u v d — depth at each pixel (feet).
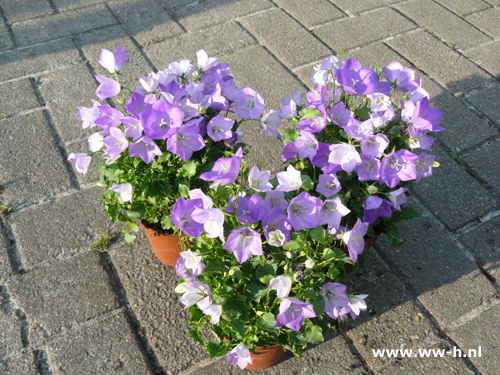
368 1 14.67
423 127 5.93
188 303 5.07
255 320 5.44
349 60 6.10
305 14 14.05
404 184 7.14
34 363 6.92
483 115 10.91
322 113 6.16
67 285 7.83
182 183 6.26
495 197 9.23
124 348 7.09
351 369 6.92
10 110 10.83
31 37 13.00
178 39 13.03
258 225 5.66
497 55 12.55
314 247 5.79
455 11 14.25
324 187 5.96
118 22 13.65
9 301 7.61
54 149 10.00
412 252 8.33
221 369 6.90
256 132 10.47
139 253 8.31
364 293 7.74
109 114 5.93
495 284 7.90
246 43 12.95
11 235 8.52
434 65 12.23
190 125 5.48
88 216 8.84
